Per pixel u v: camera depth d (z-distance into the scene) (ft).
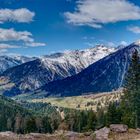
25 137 150.82
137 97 306.14
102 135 150.41
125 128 158.20
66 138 151.02
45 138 151.33
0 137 147.33
